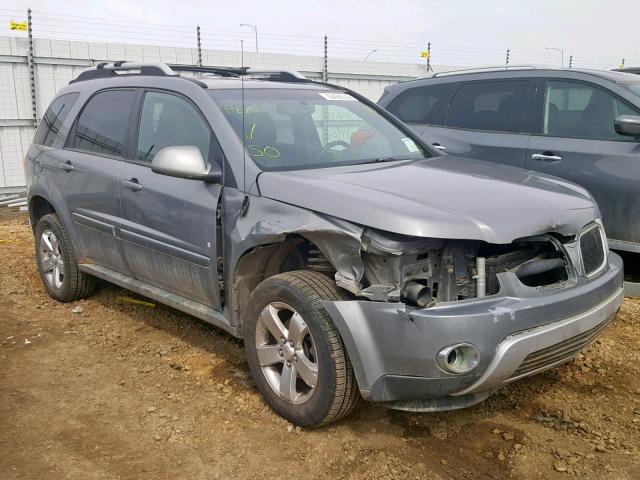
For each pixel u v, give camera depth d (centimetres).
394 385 308
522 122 638
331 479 305
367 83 1537
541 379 405
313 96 471
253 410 369
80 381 411
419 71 1588
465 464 317
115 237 473
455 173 389
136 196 444
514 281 310
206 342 470
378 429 348
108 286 598
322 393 326
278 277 348
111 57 1285
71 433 348
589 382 401
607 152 568
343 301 312
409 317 296
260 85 460
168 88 451
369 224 307
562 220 330
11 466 318
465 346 292
